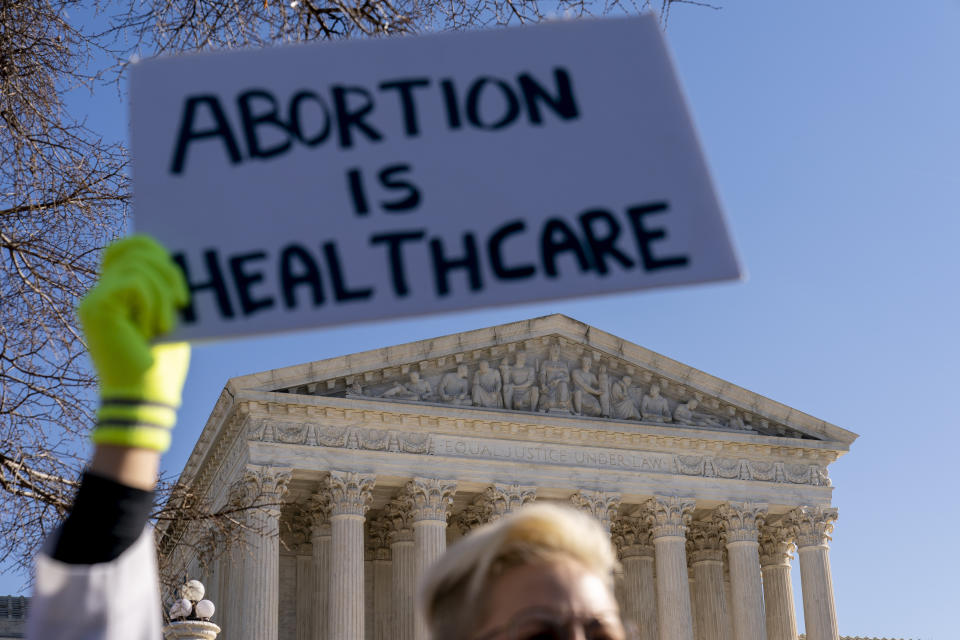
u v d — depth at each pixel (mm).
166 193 4652
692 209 4652
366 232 4645
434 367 80125
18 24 19141
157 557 26156
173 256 4574
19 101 19500
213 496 82000
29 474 20156
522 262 4625
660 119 4781
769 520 91500
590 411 83000
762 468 86438
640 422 83625
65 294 20328
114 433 3877
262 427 73875
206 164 4684
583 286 4594
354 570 73188
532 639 3949
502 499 78500
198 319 4488
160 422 3965
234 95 4785
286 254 4590
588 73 4859
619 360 84750
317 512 79312
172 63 4793
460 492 81812
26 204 20219
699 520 91938
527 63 4895
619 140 4766
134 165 4676
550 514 4211
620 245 4625
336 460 75000
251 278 4551
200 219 4621
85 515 3820
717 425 86188
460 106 4832
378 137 4777
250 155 4711
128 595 3852
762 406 86938
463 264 4625
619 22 4898
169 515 25109
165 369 4043
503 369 81438
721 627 90438
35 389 19844
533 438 80750
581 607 4008
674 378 85500
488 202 4699
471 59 4898
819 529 86250
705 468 84875
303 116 4781
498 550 4109
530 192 4715
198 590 37219
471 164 4750
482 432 79375
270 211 4645
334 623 72125
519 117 4805
